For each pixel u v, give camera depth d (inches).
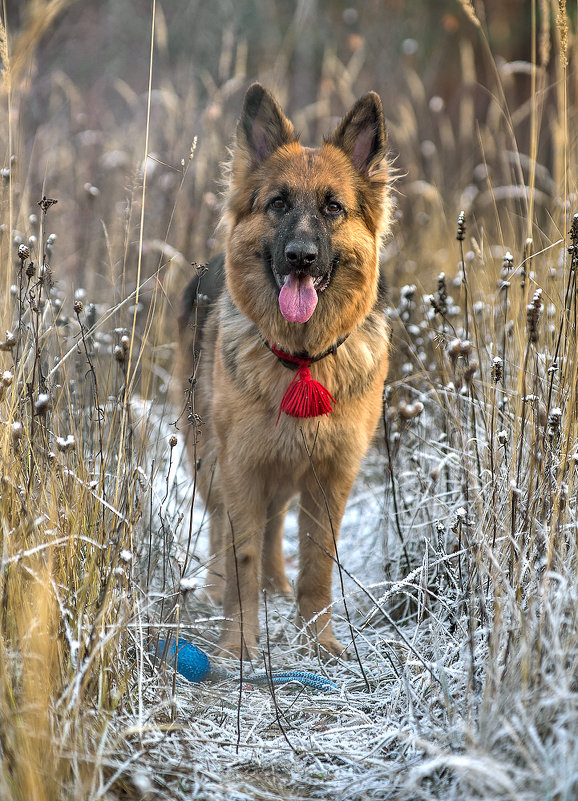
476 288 244.5
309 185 175.5
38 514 135.8
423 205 363.3
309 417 171.2
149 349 239.8
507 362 198.7
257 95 185.6
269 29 606.5
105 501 144.4
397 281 289.0
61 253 325.1
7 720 107.7
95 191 217.2
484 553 142.4
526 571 139.2
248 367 176.6
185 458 233.0
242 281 180.7
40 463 145.2
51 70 535.8
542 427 144.0
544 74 212.8
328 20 603.2
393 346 219.1
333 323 175.8
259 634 178.9
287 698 148.9
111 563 135.5
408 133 395.9
